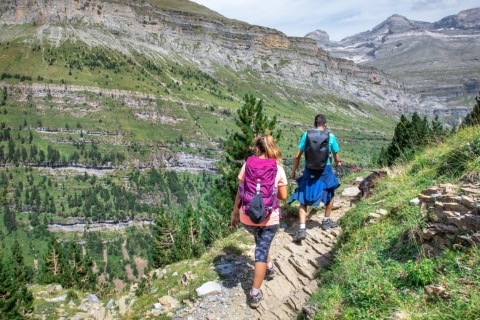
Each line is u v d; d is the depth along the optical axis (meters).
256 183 6.09
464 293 3.71
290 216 10.52
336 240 7.75
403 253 5.34
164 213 41.12
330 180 8.09
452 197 4.99
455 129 11.83
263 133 18.62
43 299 12.68
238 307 6.59
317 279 6.57
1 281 16.78
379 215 7.15
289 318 5.85
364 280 5.01
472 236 4.31
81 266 45.41
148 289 8.69
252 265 8.15
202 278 7.91
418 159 10.11
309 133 7.77
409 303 4.12
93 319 8.45
